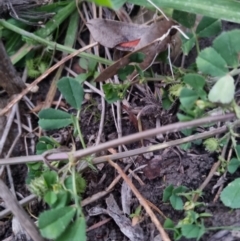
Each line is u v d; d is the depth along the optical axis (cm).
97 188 14
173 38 14
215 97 10
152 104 14
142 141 14
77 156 11
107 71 13
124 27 14
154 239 13
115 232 13
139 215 13
